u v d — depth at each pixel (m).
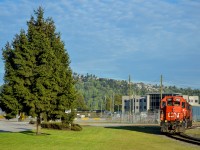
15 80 28.27
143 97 149.50
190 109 49.97
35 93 28.06
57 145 23.45
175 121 40.22
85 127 50.31
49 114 30.78
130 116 84.25
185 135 36.38
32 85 28.52
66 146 23.11
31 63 28.45
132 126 58.28
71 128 41.66
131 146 25.00
